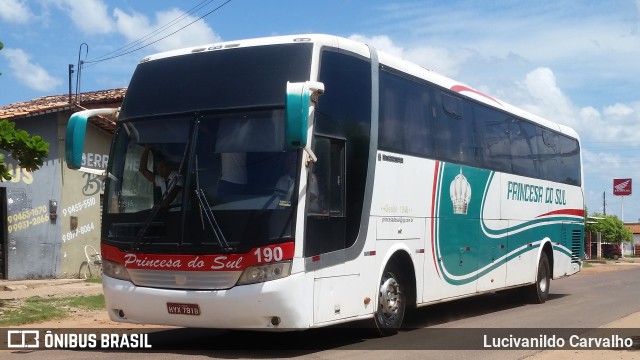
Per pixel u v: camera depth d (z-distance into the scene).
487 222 13.42
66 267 18.73
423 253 10.96
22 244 17.73
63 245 18.67
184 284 8.23
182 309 8.22
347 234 9.00
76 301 14.56
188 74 9.05
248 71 8.71
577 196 18.94
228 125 8.50
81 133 8.77
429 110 11.41
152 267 8.43
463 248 12.39
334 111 8.88
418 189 10.87
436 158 11.48
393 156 10.16
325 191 8.63
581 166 19.52
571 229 18.34
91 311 13.79
